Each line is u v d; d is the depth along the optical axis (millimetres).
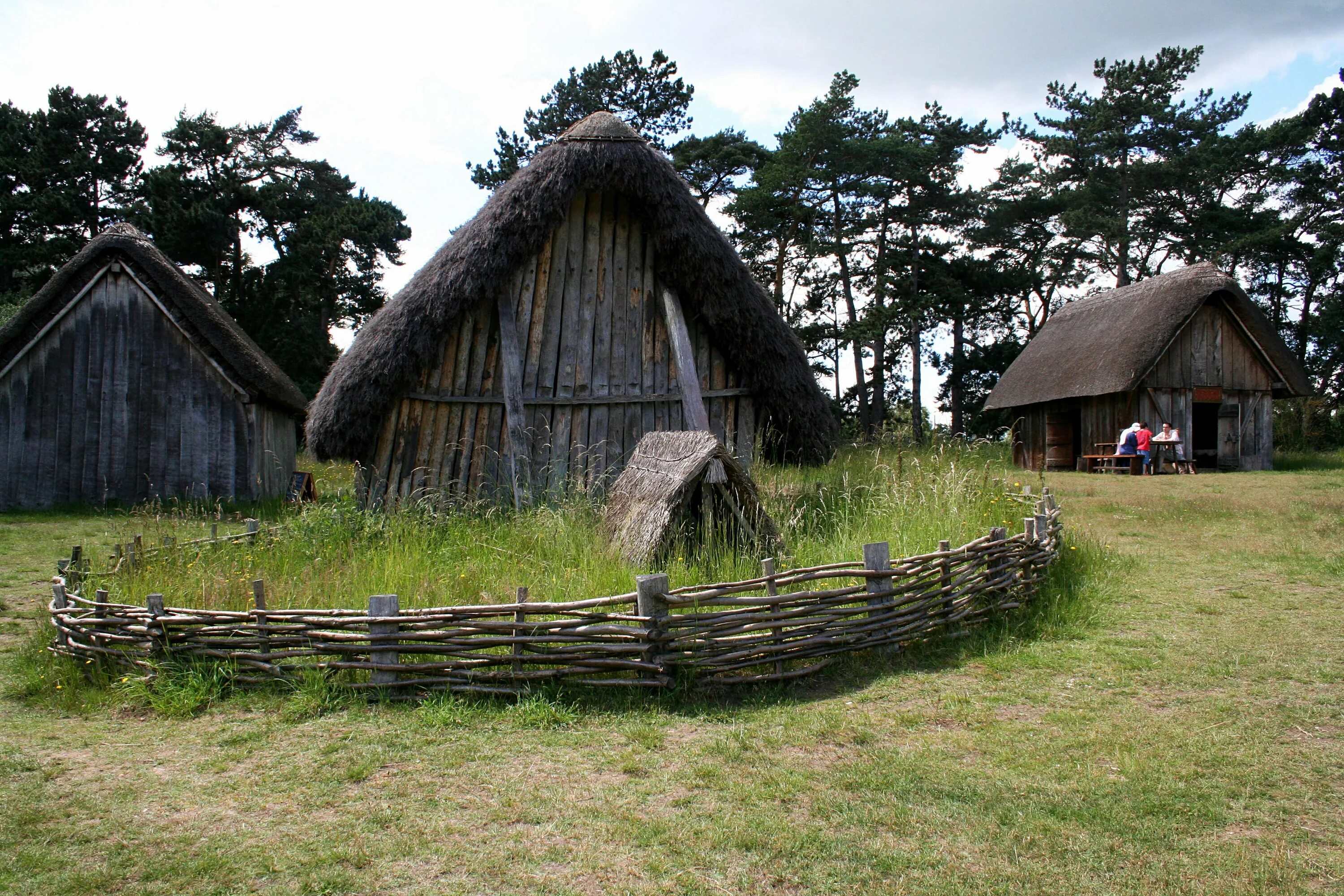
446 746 3932
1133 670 4727
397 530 7742
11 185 34594
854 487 9625
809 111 29359
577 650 4496
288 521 8516
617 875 2811
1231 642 5180
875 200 33188
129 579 6285
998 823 3076
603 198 10188
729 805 3273
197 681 4617
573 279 10062
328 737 4078
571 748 3877
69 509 14734
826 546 7172
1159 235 36312
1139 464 19328
